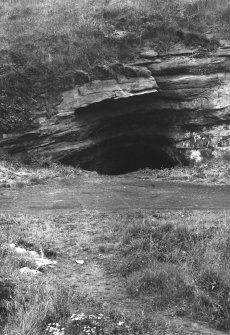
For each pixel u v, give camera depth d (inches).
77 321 177.6
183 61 586.6
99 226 301.1
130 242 264.4
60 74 549.3
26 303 187.9
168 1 642.2
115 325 179.5
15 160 503.2
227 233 267.6
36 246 259.8
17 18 659.4
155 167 680.4
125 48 587.2
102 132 591.8
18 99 526.0
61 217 319.3
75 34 587.5
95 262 249.8
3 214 319.9
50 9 657.6
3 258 226.4
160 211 338.0
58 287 204.8
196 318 196.4
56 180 458.3
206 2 642.2
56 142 538.3
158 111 593.6
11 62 545.0
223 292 207.6
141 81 569.3
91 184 443.5
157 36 599.8
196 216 317.1
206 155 568.1
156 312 199.5
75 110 544.7
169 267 226.2
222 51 593.0
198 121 579.2
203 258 234.4
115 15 624.1
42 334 170.9
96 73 559.8
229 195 402.3
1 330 171.8
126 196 390.9
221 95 578.9
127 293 215.3
